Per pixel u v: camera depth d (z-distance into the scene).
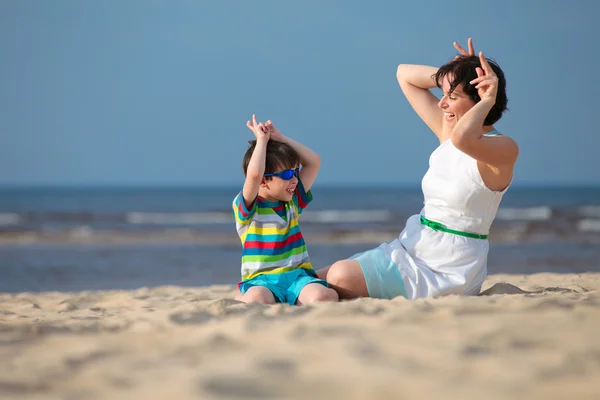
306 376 3.22
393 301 5.78
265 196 6.71
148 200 107.50
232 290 11.09
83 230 38.78
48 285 16.81
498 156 5.99
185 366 3.52
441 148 6.52
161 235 35.56
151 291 11.19
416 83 7.16
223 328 4.63
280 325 4.61
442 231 6.47
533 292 7.21
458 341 3.96
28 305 8.86
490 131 6.40
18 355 4.11
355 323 4.62
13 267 20.70
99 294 10.93
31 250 27.11
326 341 3.98
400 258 6.44
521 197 110.19
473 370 3.32
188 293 10.52
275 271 6.59
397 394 2.91
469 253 6.40
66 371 3.56
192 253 25.77
